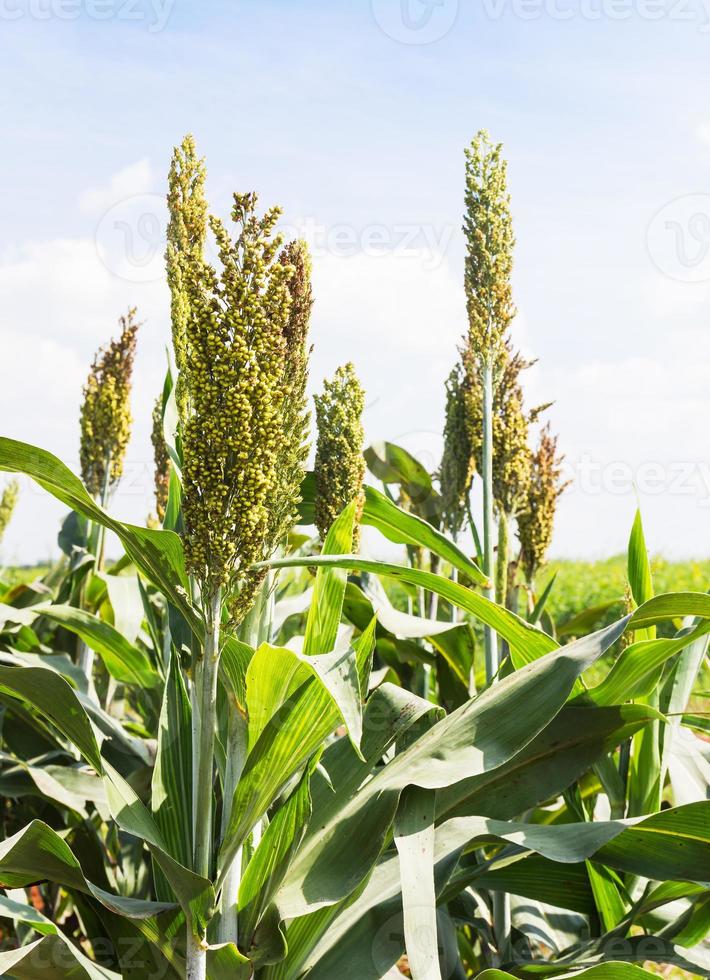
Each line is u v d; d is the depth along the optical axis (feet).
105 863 6.31
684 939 5.65
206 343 3.98
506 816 5.15
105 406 8.88
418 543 6.66
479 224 7.14
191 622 4.35
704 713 5.84
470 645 7.30
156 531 4.16
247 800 4.22
